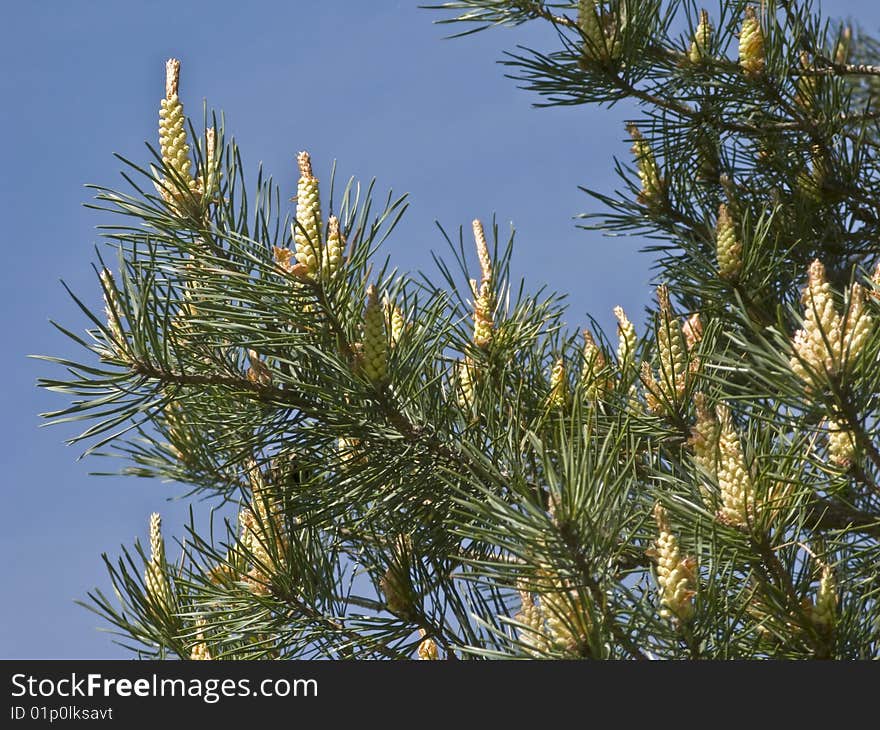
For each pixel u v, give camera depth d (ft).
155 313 4.66
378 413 4.72
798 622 4.54
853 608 4.55
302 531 4.91
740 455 4.55
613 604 4.49
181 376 4.69
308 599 4.86
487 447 4.81
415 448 4.75
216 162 4.69
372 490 4.81
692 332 5.01
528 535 4.43
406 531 4.85
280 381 4.77
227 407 4.83
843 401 4.52
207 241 4.68
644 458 4.89
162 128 4.68
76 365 4.64
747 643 4.57
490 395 4.84
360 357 4.66
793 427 4.62
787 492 4.58
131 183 4.66
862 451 4.58
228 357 4.76
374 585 4.87
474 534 4.47
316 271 4.63
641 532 4.68
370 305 4.64
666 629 4.47
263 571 4.85
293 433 4.78
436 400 4.78
